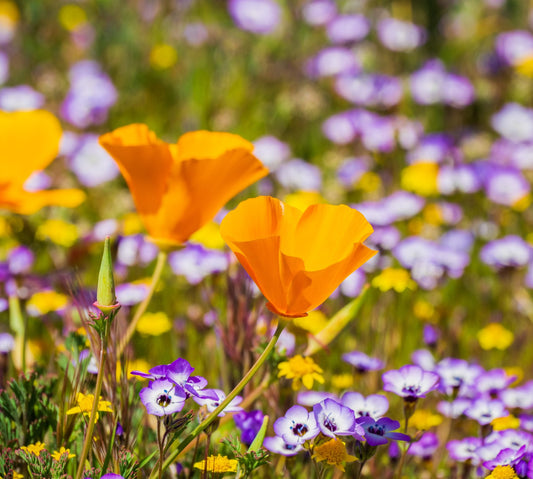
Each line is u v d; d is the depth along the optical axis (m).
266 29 2.11
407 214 1.49
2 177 0.86
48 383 0.89
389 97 2.02
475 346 1.18
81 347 0.90
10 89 1.83
